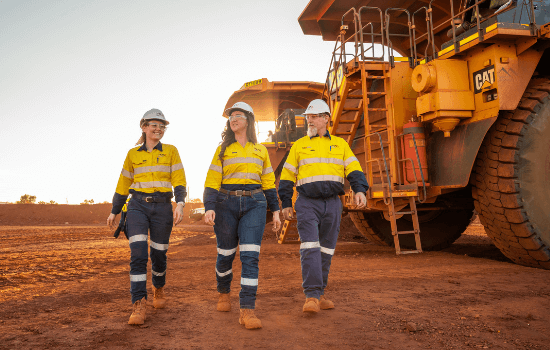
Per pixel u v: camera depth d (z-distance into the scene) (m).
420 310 3.59
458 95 6.49
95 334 3.04
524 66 6.12
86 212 47.09
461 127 6.68
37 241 14.16
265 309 3.75
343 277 5.32
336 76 8.59
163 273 3.89
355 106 9.05
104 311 3.77
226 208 3.54
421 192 7.38
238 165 3.56
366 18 10.31
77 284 5.26
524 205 5.69
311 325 3.21
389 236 9.70
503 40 6.05
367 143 7.62
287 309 3.74
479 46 6.26
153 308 3.87
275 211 3.74
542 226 5.70
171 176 3.83
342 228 14.95
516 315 3.37
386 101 7.69
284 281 5.21
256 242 3.45
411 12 9.69
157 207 3.70
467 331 2.99
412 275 5.38
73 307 3.94
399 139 7.68
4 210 45.44
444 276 5.27
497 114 6.02
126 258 8.30
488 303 3.79
